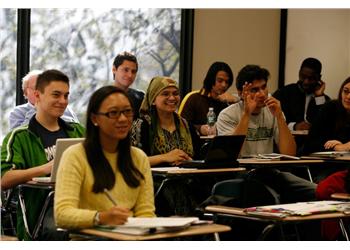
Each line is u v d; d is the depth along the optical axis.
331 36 11.50
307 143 8.24
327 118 8.23
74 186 4.36
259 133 7.68
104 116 4.47
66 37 9.79
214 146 6.51
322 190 5.93
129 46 10.38
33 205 5.67
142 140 6.77
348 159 7.20
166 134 6.92
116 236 3.77
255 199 5.96
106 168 4.48
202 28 10.95
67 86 5.99
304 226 6.07
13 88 9.32
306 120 10.30
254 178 6.45
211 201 5.96
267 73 7.55
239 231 5.78
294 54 11.66
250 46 11.43
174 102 6.88
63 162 4.43
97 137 4.53
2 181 5.60
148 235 3.76
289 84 10.68
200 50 10.95
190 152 7.02
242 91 7.56
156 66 10.63
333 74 11.52
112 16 10.20
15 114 7.53
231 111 7.69
